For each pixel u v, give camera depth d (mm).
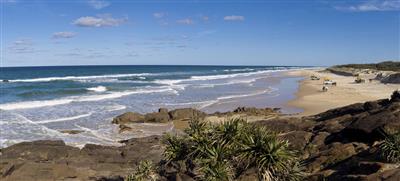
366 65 145375
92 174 21484
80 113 44531
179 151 14391
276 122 30875
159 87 80750
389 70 113188
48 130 35312
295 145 22656
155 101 56469
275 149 12453
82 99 57312
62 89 71750
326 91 63094
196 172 14164
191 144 14141
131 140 30125
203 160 13055
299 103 51125
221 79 113312
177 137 14906
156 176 17047
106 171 21969
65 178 20875
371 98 52188
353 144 19688
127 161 23891
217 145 13375
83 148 26422
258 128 13391
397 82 71312
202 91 71688
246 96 62219
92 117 42156
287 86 81438
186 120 40719
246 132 13180
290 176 12844
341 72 123688
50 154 24891
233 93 67750
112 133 34906
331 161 18562
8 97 59875
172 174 16891
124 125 37219
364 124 20547
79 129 36156
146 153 24844
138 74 149875
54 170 21016
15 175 20375
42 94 64062
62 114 43625
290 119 31859
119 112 45906
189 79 114250
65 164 22797
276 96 61281
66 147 26234
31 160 23906
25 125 37188
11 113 43812
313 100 53125
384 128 19359
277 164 12328
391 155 15836
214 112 46562
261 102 54125
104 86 80688
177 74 152875
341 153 18812
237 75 141375
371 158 16828
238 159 12969
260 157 12430
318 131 25125
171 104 53312
